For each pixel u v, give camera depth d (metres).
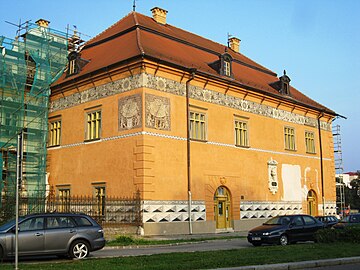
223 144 32.84
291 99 39.53
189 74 30.70
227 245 22.86
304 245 19.94
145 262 14.41
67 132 33.31
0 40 33.28
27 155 33.06
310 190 41.25
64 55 36.75
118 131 29.28
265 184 36.12
